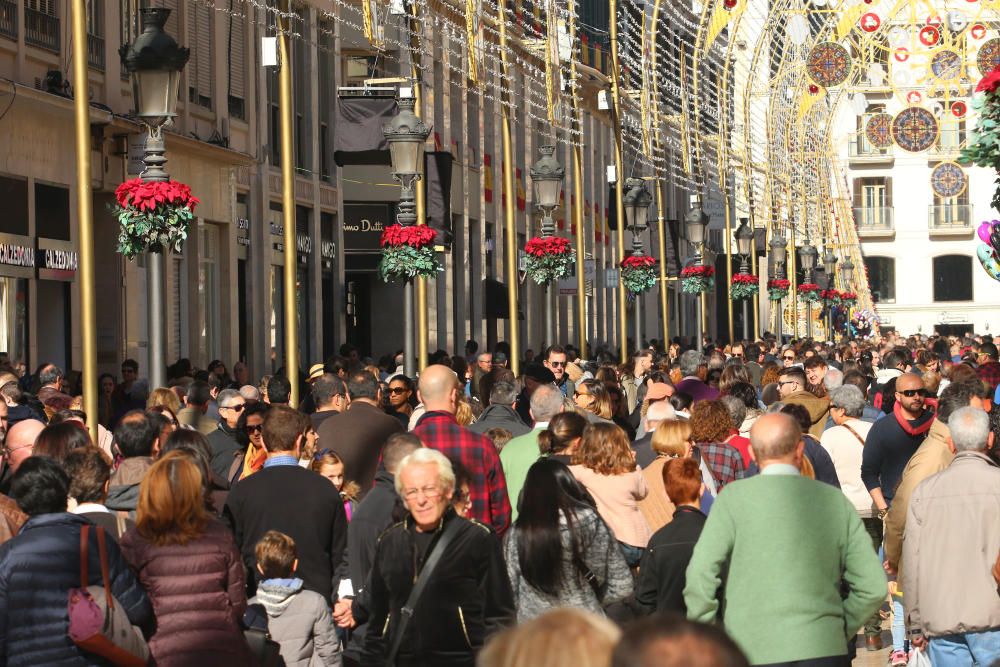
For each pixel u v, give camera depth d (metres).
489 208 114.62
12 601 18.08
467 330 108.94
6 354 52.69
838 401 35.41
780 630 19.31
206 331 73.19
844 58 119.12
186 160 69.38
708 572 19.66
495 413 32.75
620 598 21.44
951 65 120.88
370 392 33.59
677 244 117.38
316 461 28.14
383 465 23.77
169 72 36.19
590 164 143.75
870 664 31.62
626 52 96.62
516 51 107.12
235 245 75.88
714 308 199.75
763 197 146.75
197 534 19.53
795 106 145.12
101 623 17.84
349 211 96.12
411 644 19.56
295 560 23.31
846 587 20.30
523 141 123.38
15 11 55.12
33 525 18.50
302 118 85.38
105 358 63.50
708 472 28.28
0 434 29.83
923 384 32.72
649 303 168.12
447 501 19.80
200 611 19.31
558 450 26.16
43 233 58.19
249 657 19.83
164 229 36.38
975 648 22.77
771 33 127.62
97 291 63.38
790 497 19.66
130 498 23.50
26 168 56.44
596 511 21.41
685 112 104.81
